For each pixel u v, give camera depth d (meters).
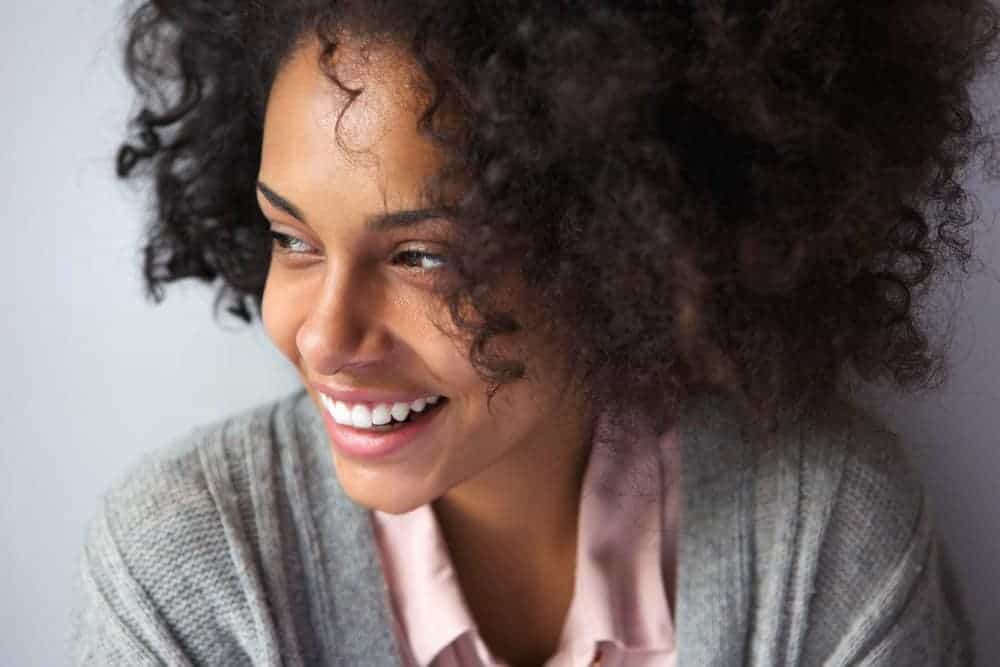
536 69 0.53
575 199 0.58
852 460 0.82
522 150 0.55
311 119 0.56
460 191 0.56
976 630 1.05
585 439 0.80
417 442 0.66
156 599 0.74
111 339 0.92
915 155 0.65
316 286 0.63
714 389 0.73
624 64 0.52
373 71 0.55
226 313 0.94
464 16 0.54
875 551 0.83
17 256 0.88
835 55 0.57
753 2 0.56
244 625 0.74
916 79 0.63
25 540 0.96
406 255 0.59
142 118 0.82
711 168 0.58
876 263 0.70
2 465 0.93
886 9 0.60
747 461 0.82
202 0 0.75
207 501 0.75
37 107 0.86
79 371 0.92
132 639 0.74
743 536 0.82
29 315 0.90
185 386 0.95
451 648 0.81
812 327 0.67
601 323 0.62
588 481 0.81
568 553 0.84
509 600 0.85
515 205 0.56
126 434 0.95
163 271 0.87
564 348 0.64
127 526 0.76
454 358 0.61
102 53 0.86
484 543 0.83
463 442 0.65
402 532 0.79
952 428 0.99
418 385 0.63
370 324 0.60
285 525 0.77
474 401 0.63
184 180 0.83
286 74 0.59
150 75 0.80
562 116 0.53
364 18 0.55
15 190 0.87
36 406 0.92
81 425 0.94
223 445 0.78
